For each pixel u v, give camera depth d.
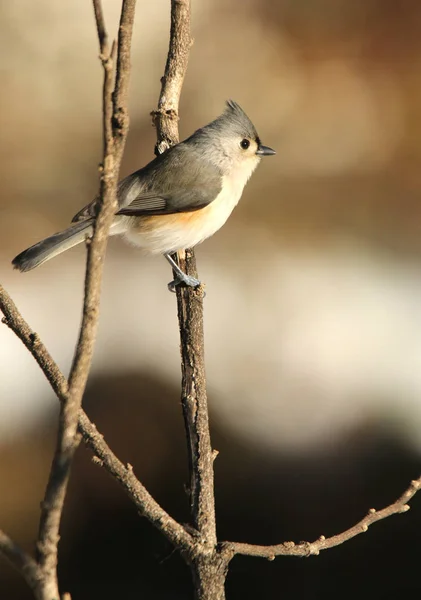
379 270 13.20
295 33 14.82
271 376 11.55
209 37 14.71
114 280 12.79
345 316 12.38
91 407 11.11
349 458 10.52
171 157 7.40
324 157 14.34
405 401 11.20
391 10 14.66
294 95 14.52
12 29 14.37
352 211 14.02
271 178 14.27
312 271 13.13
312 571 9.39
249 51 14.66
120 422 11.00
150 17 14.64
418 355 11.83
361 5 14.80
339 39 14.77
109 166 3.00
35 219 13.33
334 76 14.62
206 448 4.55
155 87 14.11
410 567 9.30
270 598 9.20
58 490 2.93
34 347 3.94
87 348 3.02
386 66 14.64
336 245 13.65
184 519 10.10
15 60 14.27
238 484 10.32
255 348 11.96
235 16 14.88
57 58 14.38
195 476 4.43
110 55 2.92
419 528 9.67
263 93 14.44
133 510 10.09
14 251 12.97
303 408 11.18
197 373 4.85
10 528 9.67
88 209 6.47
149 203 7.31
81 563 9.62
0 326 11.82
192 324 5.36
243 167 7.96
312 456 10.60
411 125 14.35
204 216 7.48
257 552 4.10
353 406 11.16
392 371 11.62
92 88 14.33
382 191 14.22
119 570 9.49
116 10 14.66
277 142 14.41
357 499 9.99
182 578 9.46
